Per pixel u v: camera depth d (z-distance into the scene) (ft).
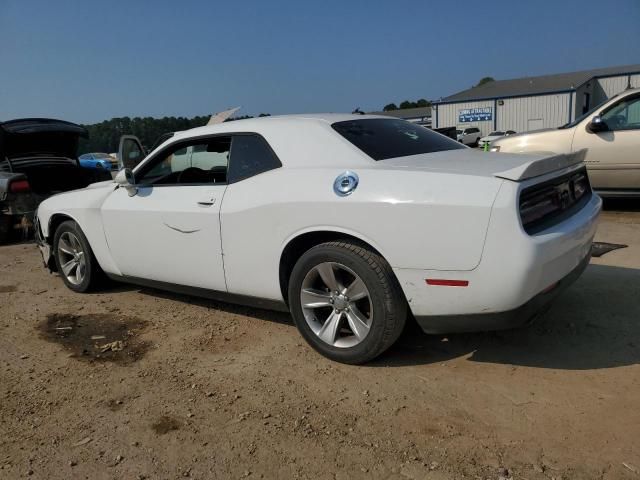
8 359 12.75
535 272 9.32
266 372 11.41
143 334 13.88
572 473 7.82
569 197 11.38
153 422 9.78
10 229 26.73
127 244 15.11
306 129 12.13
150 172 14.92
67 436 9.48
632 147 24.30
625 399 9.61
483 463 8.14
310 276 11.48
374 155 11.41
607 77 162.71
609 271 16.53
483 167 10.33
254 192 12.12
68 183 30.60
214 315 14.89
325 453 8.63
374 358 11.24
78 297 17.21
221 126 13.51
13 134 26.84
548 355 11.39
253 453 8.73
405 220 9.99
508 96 156.76
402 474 8.03
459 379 10.63
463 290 9.76
